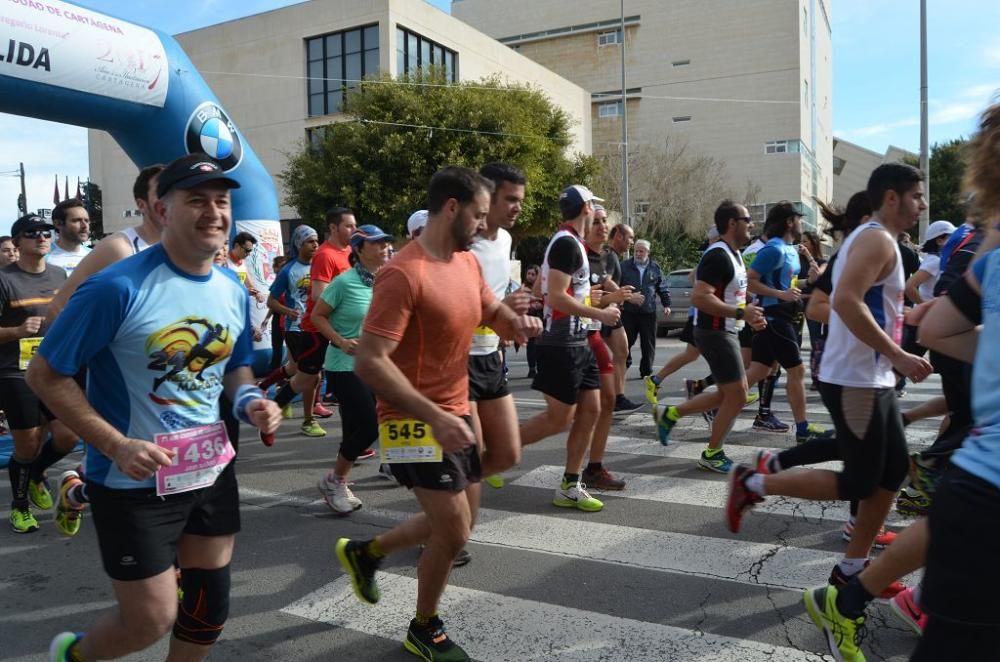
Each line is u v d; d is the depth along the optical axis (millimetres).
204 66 34438
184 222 2330
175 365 2393
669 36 53094
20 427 4852
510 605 3629
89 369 2393
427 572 3076
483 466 3859
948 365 4199
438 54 33094
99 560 4391
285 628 3449
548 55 56875
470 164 23891
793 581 3828
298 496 5539
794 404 6629
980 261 2104
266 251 10984
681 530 4613
